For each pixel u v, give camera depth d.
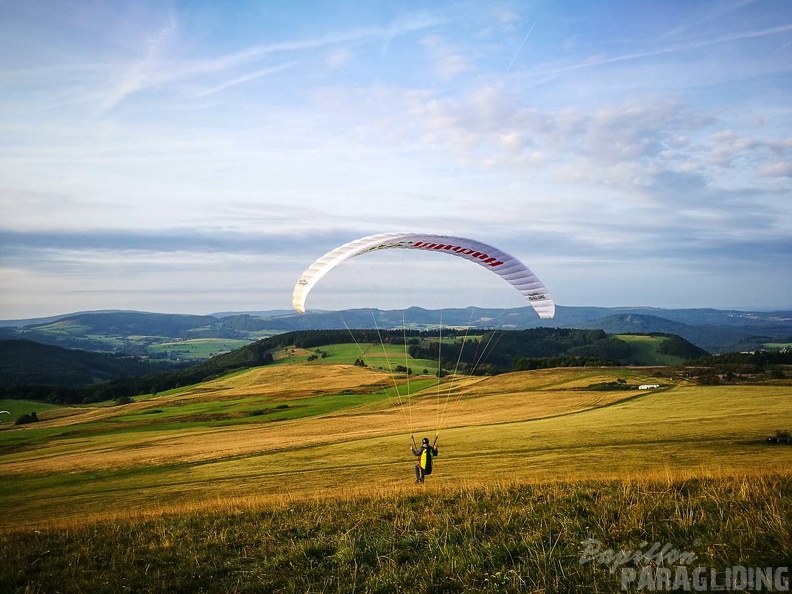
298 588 6.66
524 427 44.97
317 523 9.23
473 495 10.38
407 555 7.23
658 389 65.31
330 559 7.44
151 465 41.72
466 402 67.81
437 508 9.45
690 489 9.11
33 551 9.82
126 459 45.50
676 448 30.81
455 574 6.37
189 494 28.61
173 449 49.88
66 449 58.72
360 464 33.62
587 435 38.03
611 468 24.81
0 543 10.83
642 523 7.19
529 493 10.13
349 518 9.31
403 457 34.91
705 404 51.66
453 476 24.91
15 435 75.44
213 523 10.50
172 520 11.32
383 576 6.63
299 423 63.28
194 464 40.66
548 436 38.84
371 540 7.89
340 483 26.86
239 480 31.75
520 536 7.29
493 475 24.22
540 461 28.88
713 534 6.44
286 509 11.01
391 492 12.07
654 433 36.91
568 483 11.04
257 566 7.59
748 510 7.14
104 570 8.27
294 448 43.41
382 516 9.37
